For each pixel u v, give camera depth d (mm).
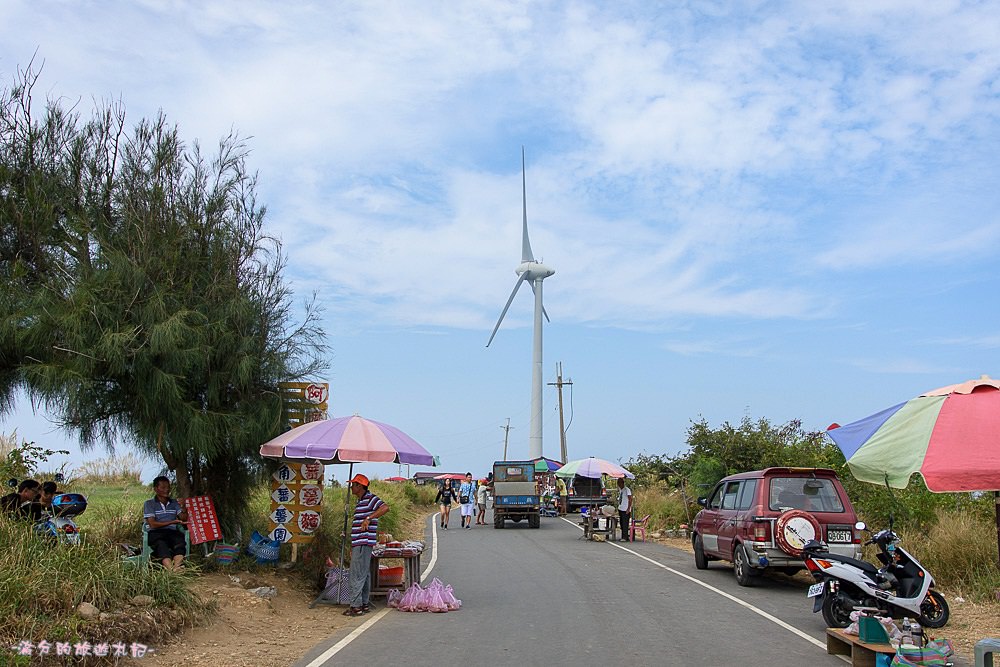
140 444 11289
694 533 16562
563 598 12391
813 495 13312
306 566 12898
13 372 10703
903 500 16062
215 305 11867
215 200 12367
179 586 8812
